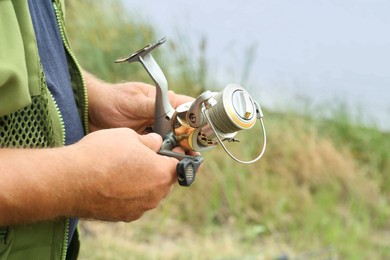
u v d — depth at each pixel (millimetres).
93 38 6309
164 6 7828
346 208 5449
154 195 1584
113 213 1545
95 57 6160
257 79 7184
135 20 6641
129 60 1756
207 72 6227
